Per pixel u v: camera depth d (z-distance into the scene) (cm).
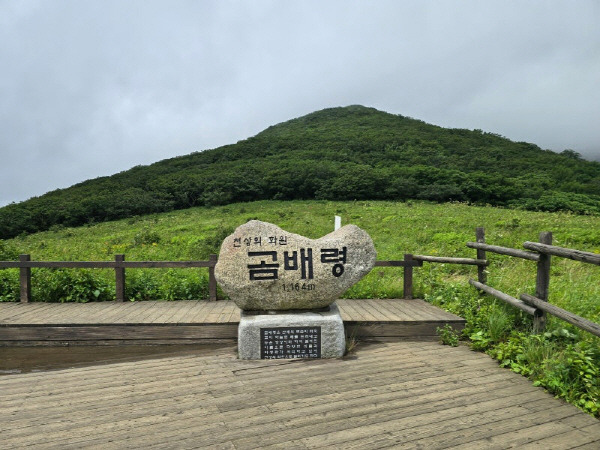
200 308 600
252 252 474
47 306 622
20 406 338
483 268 595
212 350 496
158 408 331
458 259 612
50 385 381
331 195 3762
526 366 396
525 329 467
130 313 568
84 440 286
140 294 688
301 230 1905
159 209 3869
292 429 296
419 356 449
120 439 286
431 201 3456
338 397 346
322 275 475
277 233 480
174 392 362
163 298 691
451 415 313
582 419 308
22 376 404
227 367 424
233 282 473
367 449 271
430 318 523
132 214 3712
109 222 3475
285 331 454
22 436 292
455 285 660
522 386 365
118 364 437
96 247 1812
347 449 271
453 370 404
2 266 645
